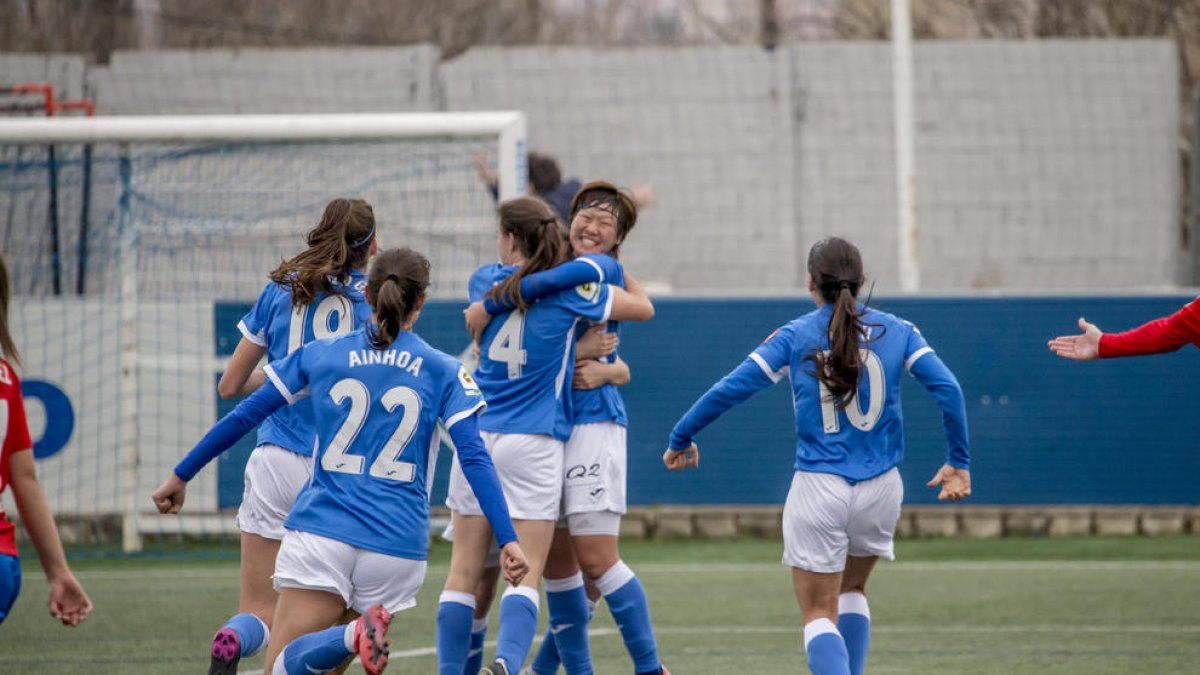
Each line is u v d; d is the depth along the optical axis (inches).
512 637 684.7
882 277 1909.4
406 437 601.9
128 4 2989.7
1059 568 1317.7
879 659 914.1
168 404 1456.7
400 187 1595.7
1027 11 2459.4
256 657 935.7
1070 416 1459.2
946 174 1919.3
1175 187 1904.5
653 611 1118.4
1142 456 1457.9
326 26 3299.7
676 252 1916.8
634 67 1927.9
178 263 1566.2
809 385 692.1
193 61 1926.7
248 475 694.5
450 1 3331.7
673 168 1918.1
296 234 1577.3
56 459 1450.5
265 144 1413.6
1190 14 2418.8
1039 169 1915.6
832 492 681.0
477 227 1601.9
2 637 1005.8
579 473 732.0
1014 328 1455.5
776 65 1918.1
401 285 611.2
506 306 715.4
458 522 707.4
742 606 1138.7
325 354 615.2
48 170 1595.7
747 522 1510.8
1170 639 982.4
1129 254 1908.2
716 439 1462.8
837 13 2810.0
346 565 591.8
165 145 1441.9
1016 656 922.1
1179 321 697.6
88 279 1599.4
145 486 1453.0
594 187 776.3
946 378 697.6
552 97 1923.0
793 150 1913.1
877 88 1914.4
